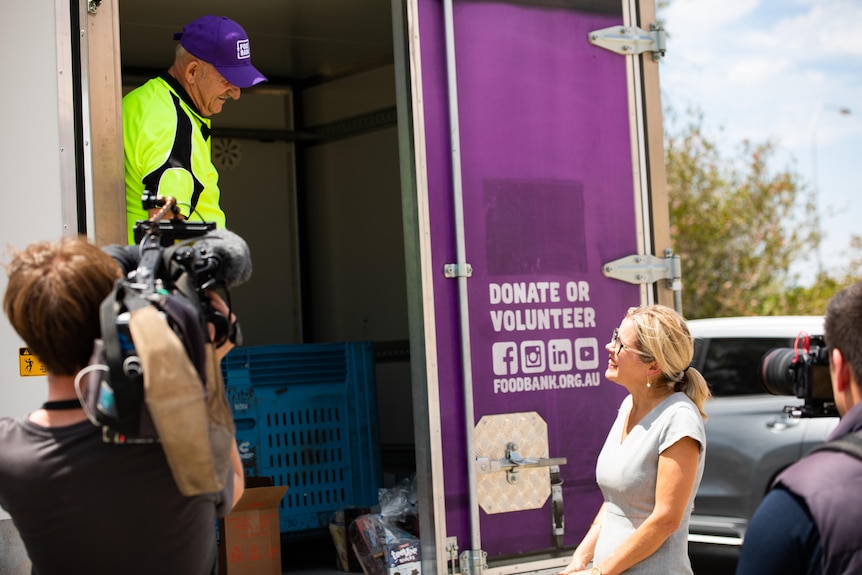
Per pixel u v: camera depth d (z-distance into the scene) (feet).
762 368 8.75
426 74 12.84
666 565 9.59
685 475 9.55
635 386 10.18
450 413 12.70
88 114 11.32
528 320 13.26
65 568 6.60
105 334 6.15
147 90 12.27
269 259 20.62
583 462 13.51
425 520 12.55
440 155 12.86
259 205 20.58
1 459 6.61
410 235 12.73
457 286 12.83
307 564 15.81
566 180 13.66
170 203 7.83
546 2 13.69
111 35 11.50
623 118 14.15
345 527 15.10
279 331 20.63
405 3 12.82
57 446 6.54
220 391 6.72
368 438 16.53
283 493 13.48
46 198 11.19
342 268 20.30
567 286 13.57
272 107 20.79
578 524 13.42
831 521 5.68
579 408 13.53
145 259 6.88
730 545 21.06
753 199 66.18
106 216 11.36
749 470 20.89
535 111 13.52
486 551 12.77
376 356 19.61
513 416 13.07
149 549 6.57
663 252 14.33
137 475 6.52
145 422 6.19
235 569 13.33
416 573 13.78
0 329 10.91
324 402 16.25
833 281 67.36
